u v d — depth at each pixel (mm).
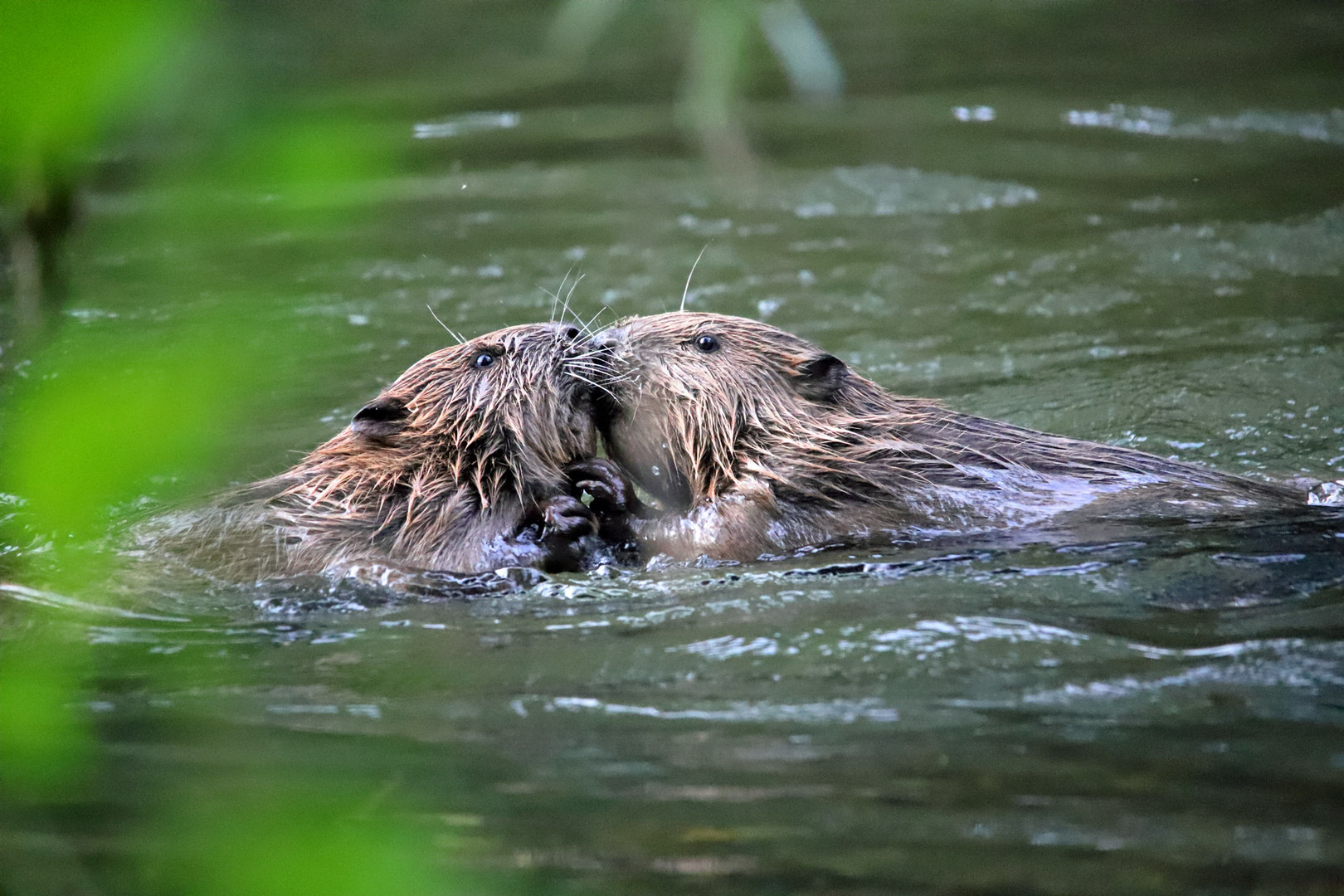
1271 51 35938
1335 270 22719
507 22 42312
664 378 15617
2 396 16000
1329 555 12820
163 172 2316
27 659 11234
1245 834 7410
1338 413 17797
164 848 6074
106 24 1877
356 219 3662
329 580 14062
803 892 6895
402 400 15719
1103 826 7617
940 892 6914
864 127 31797
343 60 38250
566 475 15453
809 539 14750
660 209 27250
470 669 10961
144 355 2725
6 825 7445
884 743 9031
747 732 9320
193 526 14859
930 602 11945
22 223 2463
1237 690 9617
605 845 7504
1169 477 15219
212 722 9812
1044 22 39906
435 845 7473
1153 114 31703
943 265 24062
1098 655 10422
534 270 24281
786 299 22812
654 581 13672
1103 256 23953
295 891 2469
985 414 18406
